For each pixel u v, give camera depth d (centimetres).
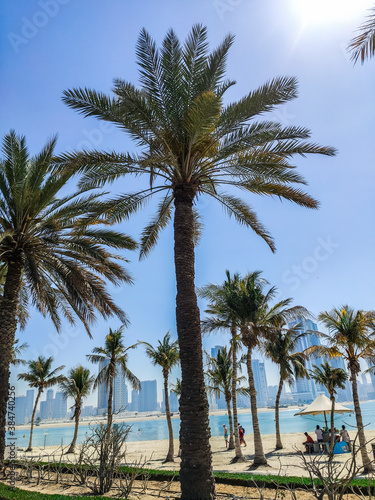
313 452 1944
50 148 1181
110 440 920
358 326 1585
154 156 895
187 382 765
